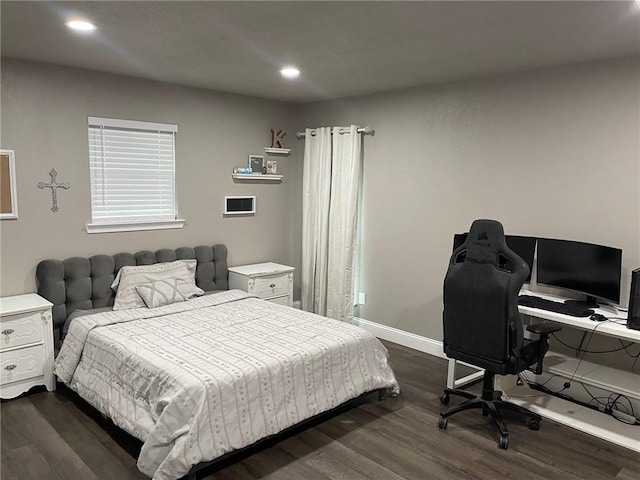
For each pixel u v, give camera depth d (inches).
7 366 125.9
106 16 97.7
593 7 89.0
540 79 136.8
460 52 121.6
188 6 91.7
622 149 123.0
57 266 141.7
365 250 189.9
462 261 121.3
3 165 135.2
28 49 124.3
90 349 123.5
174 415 92.3
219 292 170.2
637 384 117.9
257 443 109.2
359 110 186.7
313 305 204.7
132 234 163.0
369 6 90.3
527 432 116.8
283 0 87.9
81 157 149.3
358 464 102.4
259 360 106.4
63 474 96.3
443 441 112.1
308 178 201.5
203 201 181.3
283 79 157.9
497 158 148.2
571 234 133.8
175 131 170.4
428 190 167.0
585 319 113.1
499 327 107.3
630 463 104.0
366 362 127.0
